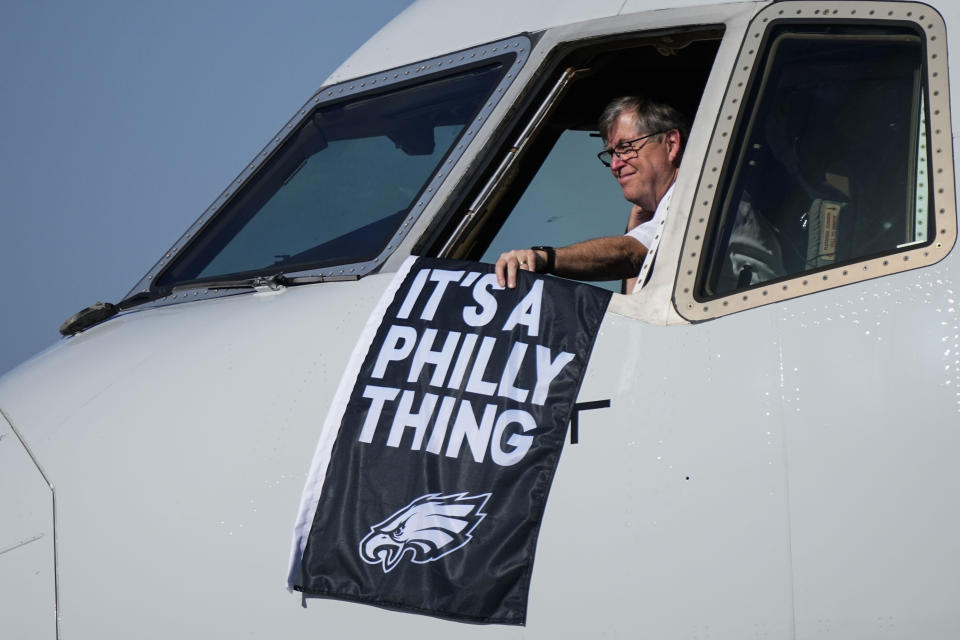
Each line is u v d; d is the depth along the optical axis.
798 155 10.38
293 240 12.87
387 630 10.15
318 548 10.45
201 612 10.84
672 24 11.47
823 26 10.66
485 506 9.98
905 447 8.90
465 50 12.98
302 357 11.31
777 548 9.03
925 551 8.73
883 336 9.24
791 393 9.28
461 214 11.91
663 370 9.74
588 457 9.73
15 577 11.59
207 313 12.64
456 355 10.61
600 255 11.58
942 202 9.51
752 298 9.80
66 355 13.41
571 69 12.44
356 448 10.58
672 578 9.25
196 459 11.26
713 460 9.31
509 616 9.68
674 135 12.97
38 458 12.07
